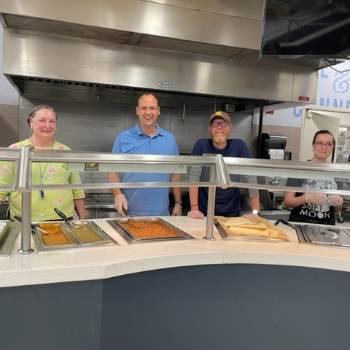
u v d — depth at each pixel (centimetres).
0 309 107
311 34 199
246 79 279
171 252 129
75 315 116
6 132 308
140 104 210
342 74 404
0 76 302
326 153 211
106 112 322
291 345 147
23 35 225
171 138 222
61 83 260
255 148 373
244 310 143
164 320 134
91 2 210
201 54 265
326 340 146
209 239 147
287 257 136
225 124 211
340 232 169
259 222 167
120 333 126
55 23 211
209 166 144
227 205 211
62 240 134
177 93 283
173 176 209
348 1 189
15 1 197
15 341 110
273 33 209
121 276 123
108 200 261
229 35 240
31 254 118
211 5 234
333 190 145
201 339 141
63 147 197
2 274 103
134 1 219
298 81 291
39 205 183
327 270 142
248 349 146
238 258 136
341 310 145
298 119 392
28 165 115
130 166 131
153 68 255
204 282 138
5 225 143
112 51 245
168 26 227
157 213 211
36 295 110
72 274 110
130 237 141
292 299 144
